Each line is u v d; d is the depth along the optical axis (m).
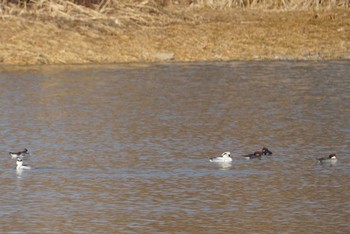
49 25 65.12
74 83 54.81
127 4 69.81
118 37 65.12
